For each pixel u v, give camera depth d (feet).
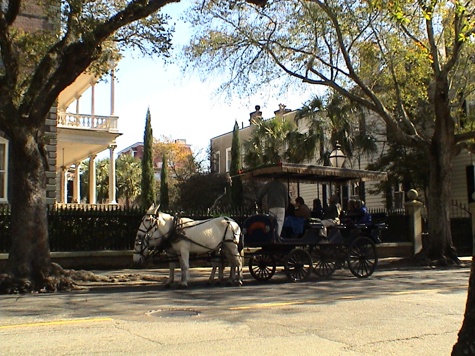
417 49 67.21
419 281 48.03
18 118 43.83
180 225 44.09
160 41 53.16
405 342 22.81
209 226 44.93
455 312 30.09
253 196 125.39
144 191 128.16
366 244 52.29
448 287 42.63
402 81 71.77
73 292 42.29
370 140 96.84
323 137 102.22
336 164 68.90
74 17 46.14
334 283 46.68
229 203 124.16
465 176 98.12
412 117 91.66
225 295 38.55
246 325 26.35
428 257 68.33
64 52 45.85
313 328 25.61
